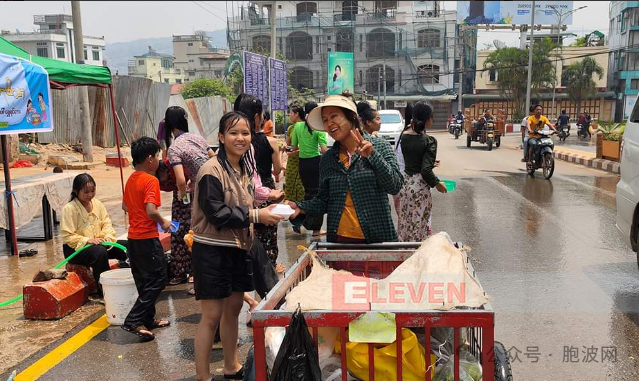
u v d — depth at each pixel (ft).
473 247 23.85
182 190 17.21
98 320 16.43
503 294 17.76
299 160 24.14
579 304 16.79
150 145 14.98
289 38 181.06
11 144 53.98
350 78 142.92
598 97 168.25
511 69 161.48
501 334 14.65
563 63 169.89
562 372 12.60
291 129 25.98
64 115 67.31
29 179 27.12
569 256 22.24
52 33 186.70
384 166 11.48
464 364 9.10
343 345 8.25
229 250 11.56
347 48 181.37
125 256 19.80
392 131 61.41
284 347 8.18
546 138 45.60
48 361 13.66
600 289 18.13
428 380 8.45
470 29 178.29
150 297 14.97
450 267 9.23
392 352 8.89
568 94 166.61
